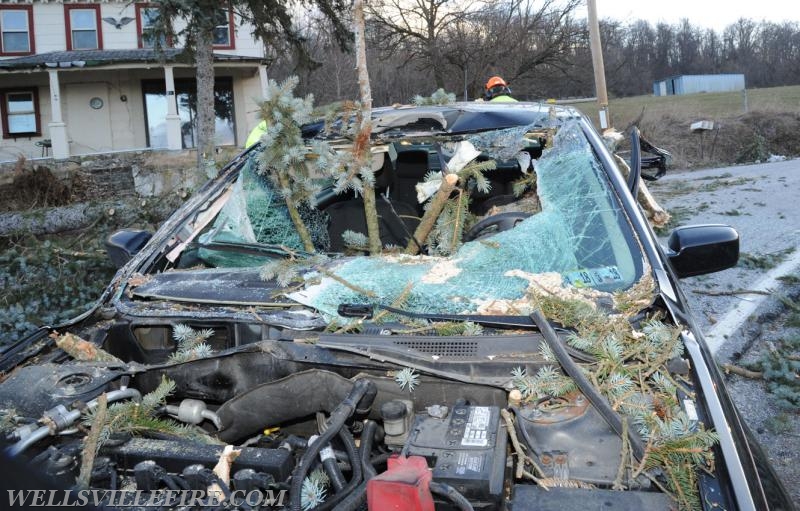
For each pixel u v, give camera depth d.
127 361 2.74
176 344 2.73
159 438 2.23
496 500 1.77
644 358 2.22
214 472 1.96
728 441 1.91
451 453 1.88
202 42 15.35
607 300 2.54
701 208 10.82
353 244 3.47
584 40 22.94
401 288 2.68
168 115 22.03
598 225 2.89
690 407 2.04
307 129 3.91
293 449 2.21
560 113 3.64
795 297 6.31
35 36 24.22
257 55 24.92
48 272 7.25
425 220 3.33
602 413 2.01
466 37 22.73
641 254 2.73
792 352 5.14
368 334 2.45
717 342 5.32
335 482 1.98
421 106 4.19
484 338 2.33
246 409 2.30
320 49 27.73
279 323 2.56
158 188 19.05
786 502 1.92
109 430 2.09
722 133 25.28
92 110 23.69
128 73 23.77
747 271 7.11
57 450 1.98
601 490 1.79
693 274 3.00
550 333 2.25
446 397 2.23
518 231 2.95
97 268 7.38
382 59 23.56
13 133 23.67
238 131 24.62
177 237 3.40
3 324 6.53
